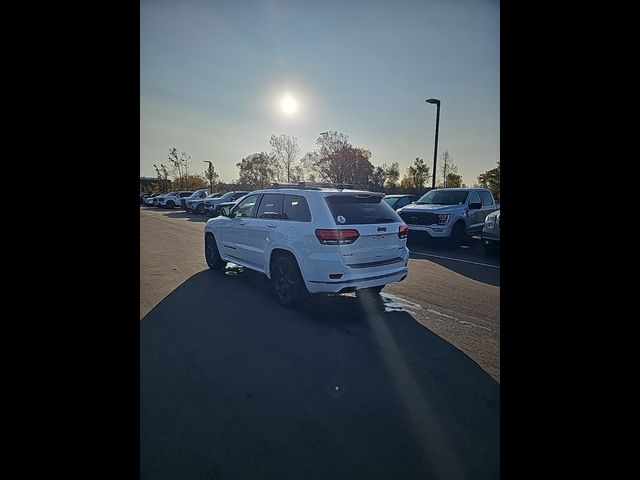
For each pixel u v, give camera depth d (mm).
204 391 2992
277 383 3137
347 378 3234
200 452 2309
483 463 2258
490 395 2980
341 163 43625
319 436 2479
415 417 2697
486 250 8961
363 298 5652
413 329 4383
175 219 22078
